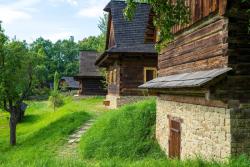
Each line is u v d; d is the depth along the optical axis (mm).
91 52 47156
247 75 9391
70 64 95625
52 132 21312
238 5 9312
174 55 13805
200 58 11102
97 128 18031
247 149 9352
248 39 9398
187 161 9062
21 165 10453
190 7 11961
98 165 9477
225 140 9539
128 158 14469
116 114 18312
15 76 22406
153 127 16516
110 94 28875
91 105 31094
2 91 21969
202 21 11055
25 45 23656
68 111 26297
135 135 16188
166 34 9977
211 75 9273
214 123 10172
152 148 15344
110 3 27266
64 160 10391
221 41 9656
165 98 14758
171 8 9828
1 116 38125
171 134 13883
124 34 24750
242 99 9391
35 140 21188
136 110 17906
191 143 11781
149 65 24828
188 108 12141
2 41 22125
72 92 57656
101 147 15844
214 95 9312
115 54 23750
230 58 9297
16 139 24109
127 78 24609
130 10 9547
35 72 23750
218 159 9867
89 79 44500
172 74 14000
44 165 9969
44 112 37281
